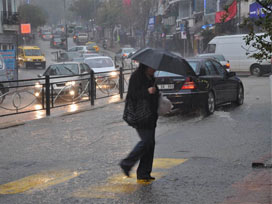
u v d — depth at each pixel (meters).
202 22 56.97
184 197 6.32
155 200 6.22
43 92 16.23
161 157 8.94
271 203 5.85
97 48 76.31
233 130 11.73
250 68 34.88
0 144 11.09
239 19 42.88
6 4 44.47
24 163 8.97
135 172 7.85
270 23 9.62
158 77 14.33
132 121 6.90
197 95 14.15
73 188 6.96
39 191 6.87
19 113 15.41
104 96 21.09
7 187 7.16
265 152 9.11
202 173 7.61
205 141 10.44
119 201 6.22
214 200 6.13
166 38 73.19
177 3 70.19
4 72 21.20
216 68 15.74
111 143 10.65
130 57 6.88
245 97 19.73
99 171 8.01
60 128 13.16
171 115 14.87
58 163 8.84
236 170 7.76
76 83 18.55
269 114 14.41
